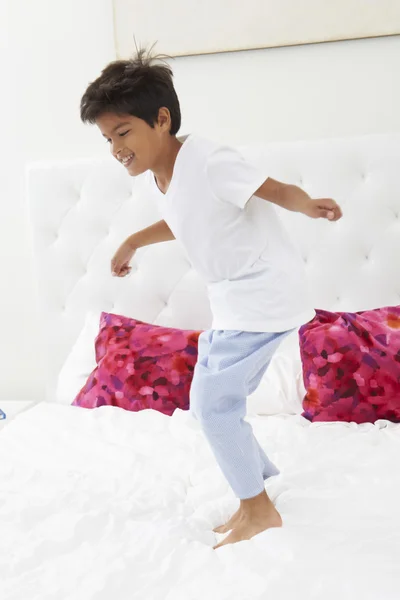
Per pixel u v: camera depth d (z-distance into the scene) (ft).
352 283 7.67
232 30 7.83
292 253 4.64
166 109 4.38
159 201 4.69
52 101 8.46
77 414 6.91
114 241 8.23
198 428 6.31
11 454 6.02
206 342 4.76
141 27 8.01
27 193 8.46
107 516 4.58
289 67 7.84
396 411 6.30
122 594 3.59
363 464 5.30
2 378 9.14
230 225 4.37
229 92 8.01
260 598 3.39
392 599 3.30
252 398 6.88
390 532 4.11
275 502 4.77
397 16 7.47
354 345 6.47
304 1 7.63
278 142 7.79
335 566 3.66
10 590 3.68
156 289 8.16
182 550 4.03
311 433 5.95
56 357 8.58
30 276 8.91
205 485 5.18
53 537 4.32
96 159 8.21
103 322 7.77
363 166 7.58
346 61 7.71
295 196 4.03
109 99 4.23
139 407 6.97
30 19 8.37
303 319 4.50
